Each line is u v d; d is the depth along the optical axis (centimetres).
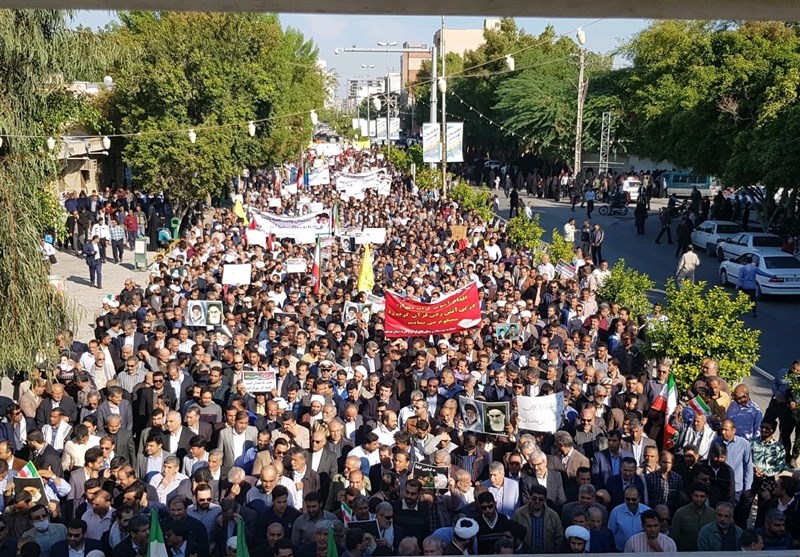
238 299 1662
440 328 1370
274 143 3831
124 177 3950
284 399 1112
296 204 3250
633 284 1683
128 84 2978
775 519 710
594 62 5662
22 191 1183
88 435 914
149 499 830
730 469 852
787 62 2911
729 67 3042
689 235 2941
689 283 1259
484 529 727
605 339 1431
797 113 2641
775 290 2284
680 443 991
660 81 3794
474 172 6538
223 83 3108
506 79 5753
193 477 795
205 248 2269
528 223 2484
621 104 5066
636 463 834
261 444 892
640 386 1055
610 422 986
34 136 1218
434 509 772
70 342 1285
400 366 1158
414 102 8975
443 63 3328
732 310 1207
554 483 827
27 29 1196
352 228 2525
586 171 5144
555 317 1495
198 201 3322
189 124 3042
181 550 710
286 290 1728
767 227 3077
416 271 1852
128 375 1178
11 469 874
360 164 6384
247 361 1186
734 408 1020
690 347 1193
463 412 970
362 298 1568
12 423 1030
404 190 4381
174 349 1254
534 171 5706
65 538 754
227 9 390
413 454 908
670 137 3522
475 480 894
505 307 1476
